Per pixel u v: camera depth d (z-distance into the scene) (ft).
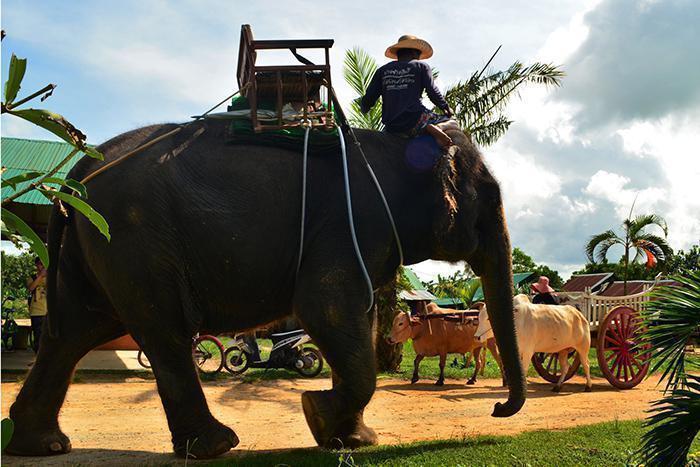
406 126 23.59
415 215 22.82
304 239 21.21
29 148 47.62
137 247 19.74
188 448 20.13
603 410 33.68
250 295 21.03
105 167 20.39
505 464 19.43
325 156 21.99
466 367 54.90
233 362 44.88
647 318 17.01
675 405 15.16
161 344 20.31
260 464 19.06
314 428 20.54
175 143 21.08
